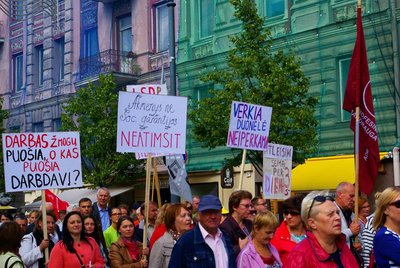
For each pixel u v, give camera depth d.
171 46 18.59
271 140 16.98
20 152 9.84
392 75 18.27
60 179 10.02
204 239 6.02
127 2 26.52
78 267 8.11
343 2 19.45
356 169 9.43
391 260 5.22
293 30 20.73
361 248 7.61
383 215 5.46
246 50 17.53
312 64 20.12
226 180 20.30
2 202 24.88
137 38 25.89
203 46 23.34
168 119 9.76
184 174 13.44
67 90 29.08
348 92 10.12
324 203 5.03
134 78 25.69
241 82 17.36
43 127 30.56
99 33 27.70
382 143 18.30
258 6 21.81
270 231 6.39
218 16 22.86
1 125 27.98
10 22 33.16
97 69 26.62
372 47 18.72
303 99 18.48
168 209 7.86
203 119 17.92
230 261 6.11
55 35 30.22
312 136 17.42
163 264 7.77
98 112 22.17
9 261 6.72
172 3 18.62
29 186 9.80
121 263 8.93
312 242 5.06
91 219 8.83
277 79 16.86
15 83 32.91
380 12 18.58
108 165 21.81
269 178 10.98
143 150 9.52
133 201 24.42
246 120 10.68
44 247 9.09
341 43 19.42
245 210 7.50
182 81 24.00
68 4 29.48
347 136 19.03
